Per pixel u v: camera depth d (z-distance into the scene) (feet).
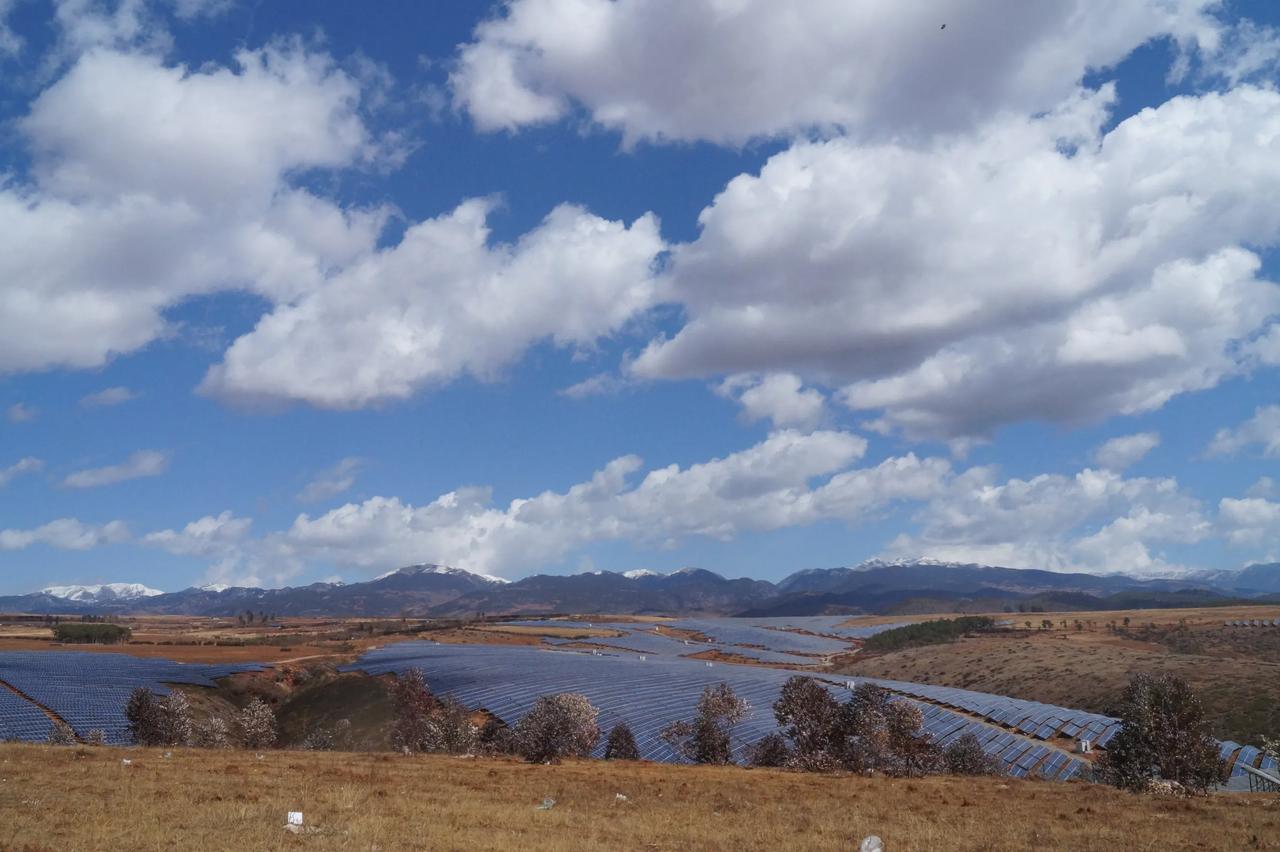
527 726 246.88
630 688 444.96
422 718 352.08
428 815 112.57
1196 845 103.04
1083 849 100.53
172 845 86.53
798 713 242.78
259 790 128.26
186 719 301.84
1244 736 355.15
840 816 124.98
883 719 236.63
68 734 312.09
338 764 177.47
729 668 570.87
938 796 151.94
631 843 99.45
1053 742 345.72
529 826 108.06
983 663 642.22
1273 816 124.36
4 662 516.32
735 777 185.57
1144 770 172.96
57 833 90.02
